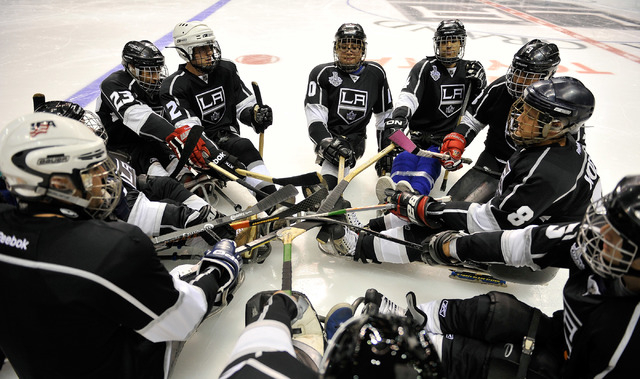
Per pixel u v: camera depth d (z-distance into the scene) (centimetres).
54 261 132
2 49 673
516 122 212
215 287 184
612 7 1309
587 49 801
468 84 337
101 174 145
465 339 171
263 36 806
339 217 263
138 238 142
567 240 165
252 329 135
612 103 539
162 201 257
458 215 218
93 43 722
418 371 98
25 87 527
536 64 256
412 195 236
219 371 199
